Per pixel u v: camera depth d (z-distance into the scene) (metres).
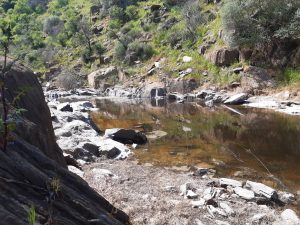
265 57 34.62
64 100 38.50
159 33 48.84
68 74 50.12
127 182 12.08
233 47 35.84
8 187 5.73
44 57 58.22
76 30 62.72
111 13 58.53
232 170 14.21
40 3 89.00
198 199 10.72
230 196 11.16
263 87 32.72
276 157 15.92
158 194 11.02
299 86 30.67
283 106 28.70
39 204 5.89
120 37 53.31
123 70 45.12
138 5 59.16
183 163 15.14
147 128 22.62
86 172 12.72
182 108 30.67
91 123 21.72
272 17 34.38
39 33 69.75
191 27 44.38
